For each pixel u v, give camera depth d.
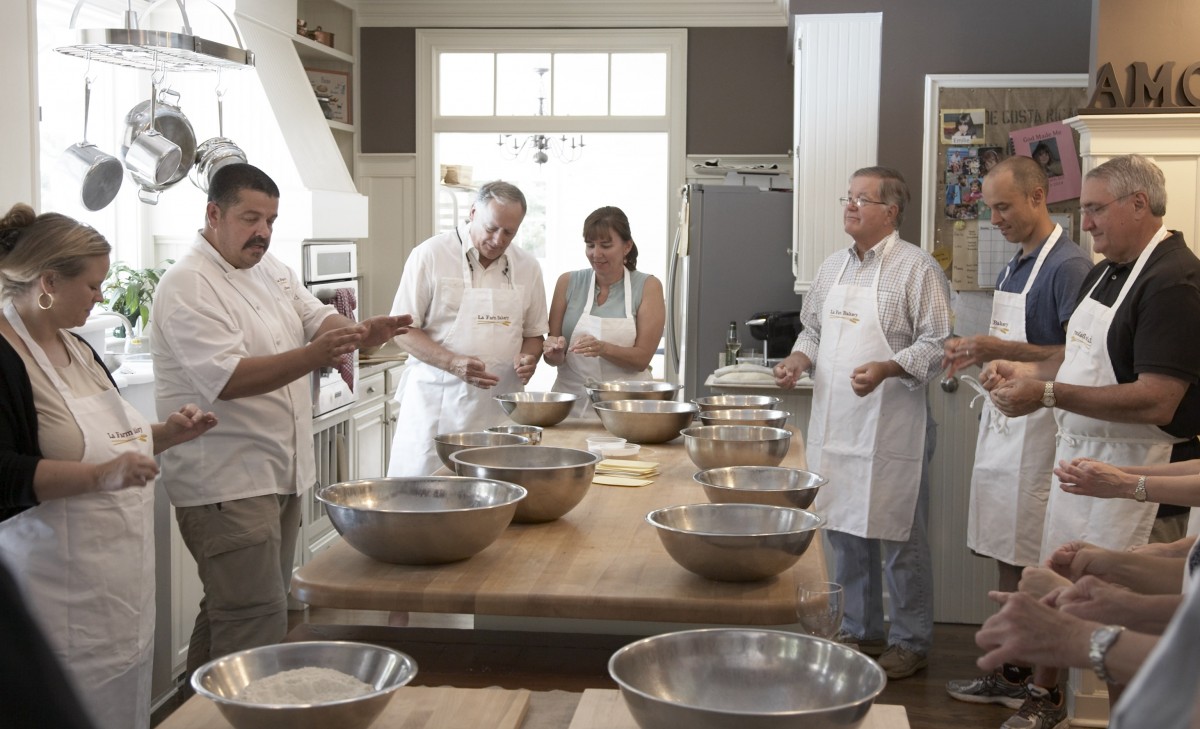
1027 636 1.35
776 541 1.77
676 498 2.44
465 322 3.67
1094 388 2.76
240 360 2.70
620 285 3.96
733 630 1.46
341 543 2.10
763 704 1.41
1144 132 3.39
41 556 2.21
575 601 1.75
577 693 1.61
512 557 1.97
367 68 6.93
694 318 5.35
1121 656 1.28
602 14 6.77
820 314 3.90
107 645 2.30
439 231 7.16
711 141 6.83
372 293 7.07
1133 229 2.80
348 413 5.13
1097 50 3.47
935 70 4.55
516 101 6.96
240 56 3.19
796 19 4.61
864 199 3.67
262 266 3.01
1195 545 1.75
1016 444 3.43
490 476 2.17
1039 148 4.45
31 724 0.66
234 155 4.00
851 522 3.75
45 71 4.20
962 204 4.54
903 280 3.65
